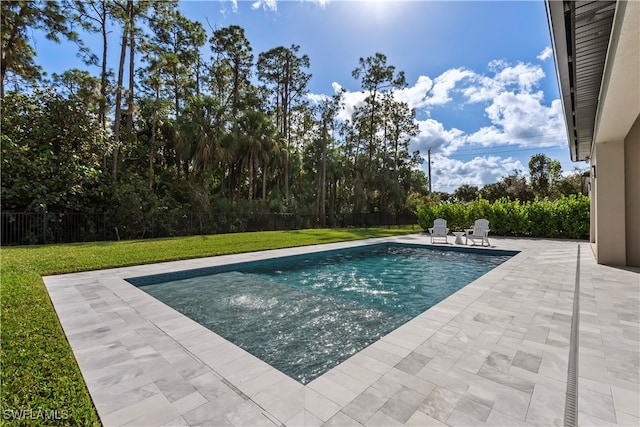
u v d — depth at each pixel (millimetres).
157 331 3086
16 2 11664
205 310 4473
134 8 15531
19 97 11820
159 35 17875
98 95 14391
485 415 1755
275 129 18469
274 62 23828
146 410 1813
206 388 2064
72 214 11586
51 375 2084
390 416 1753
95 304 3971
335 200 25453
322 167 22453
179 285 5859
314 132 26453
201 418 1744
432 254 9938
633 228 6539
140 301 4105
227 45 21000
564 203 12234
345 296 5273
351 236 13797
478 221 11164
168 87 18438
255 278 6605
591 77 4910
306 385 2102
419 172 29969
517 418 1727
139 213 12883
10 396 1812
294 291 5562
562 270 6082
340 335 3617
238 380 2172
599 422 1695
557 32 3594
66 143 12477
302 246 10250
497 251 9203
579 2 3082
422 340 2811
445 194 36000
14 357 2322
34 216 10711
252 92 22625
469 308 3746
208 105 16047
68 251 8227
